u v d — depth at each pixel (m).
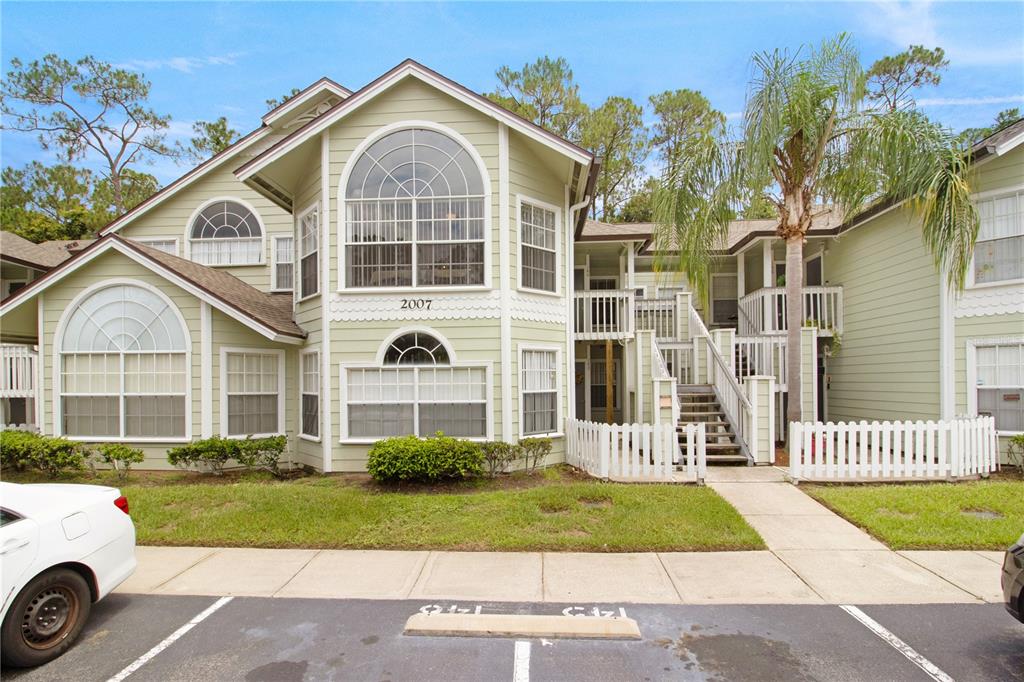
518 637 4.59
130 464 10.57
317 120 10.71
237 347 11.31
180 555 6.49
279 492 8.64
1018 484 8.87
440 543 6.67
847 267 15.23
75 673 4.14
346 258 10.86
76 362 11.07
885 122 9.55
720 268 19.02
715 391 12.82
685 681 3.97
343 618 4.95
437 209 10.81
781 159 10.52
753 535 6.72
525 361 11.12
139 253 10.80
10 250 17.39
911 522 7.09
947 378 11.33
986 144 10.34
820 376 16.66
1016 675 4.02
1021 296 10.51
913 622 4.79
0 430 12.39
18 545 4.21
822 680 3.96
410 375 10.79
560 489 8.52
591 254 17.84
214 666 4.21
